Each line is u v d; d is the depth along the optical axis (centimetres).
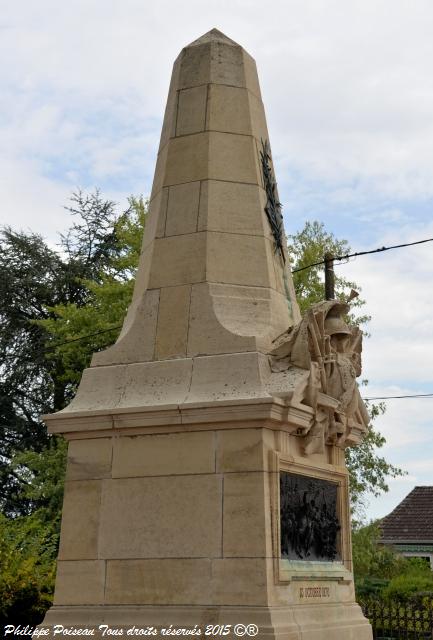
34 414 2948
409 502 3756
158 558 816
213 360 868
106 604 824
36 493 2241
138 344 921
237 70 1034
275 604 777
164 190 985
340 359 934
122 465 859
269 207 995
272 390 830
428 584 2409
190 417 830
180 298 920
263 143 1033
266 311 915
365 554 2180
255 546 780
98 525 852
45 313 3086
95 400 902
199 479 820
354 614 920
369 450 2228
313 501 899
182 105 1017
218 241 939
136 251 2406
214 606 779
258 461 802
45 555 1359
